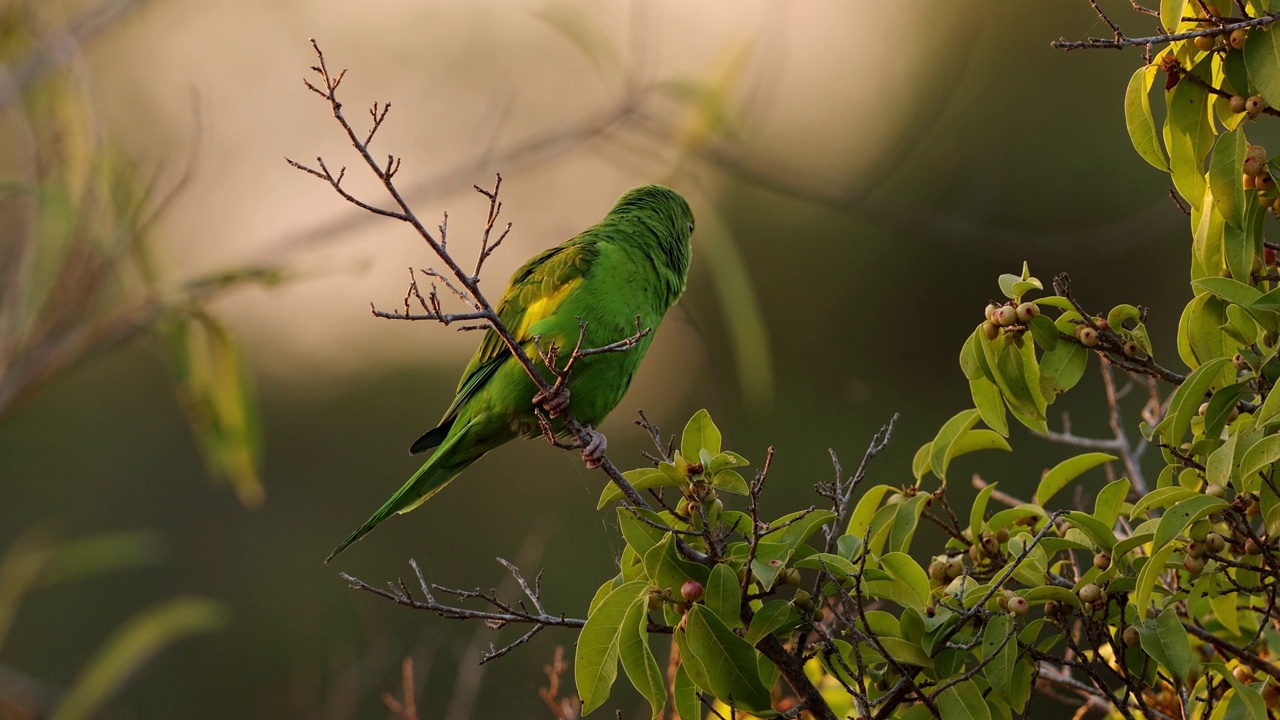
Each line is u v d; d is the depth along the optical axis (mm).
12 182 11125
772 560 5883
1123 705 5793
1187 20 5695
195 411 12516
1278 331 5633
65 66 11789
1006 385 6051
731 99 13078
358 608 21844
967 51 18781
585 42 13227
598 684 5867
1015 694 5793
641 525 6035
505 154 13664
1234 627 6414
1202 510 5375
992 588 5797
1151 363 5906
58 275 11359
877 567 6273
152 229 12070
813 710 6094
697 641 5668
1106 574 5816
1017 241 19188
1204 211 5938
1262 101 5699
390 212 6031
